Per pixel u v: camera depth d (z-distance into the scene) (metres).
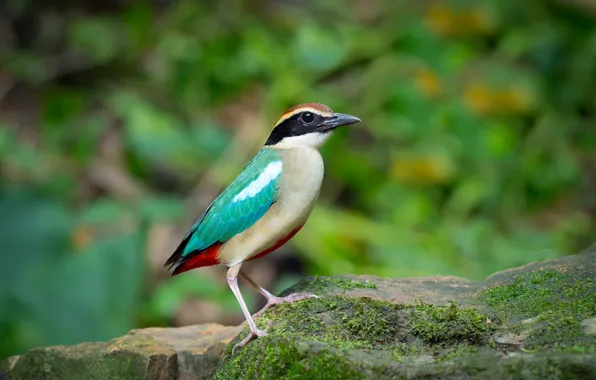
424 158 12.69
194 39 14.62
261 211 6.85
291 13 15.53
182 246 7.18
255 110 14.05
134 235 10.51
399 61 13.85
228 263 6.99
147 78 14.91
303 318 6.12
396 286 6.93
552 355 4.90
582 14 14.75
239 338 6.28
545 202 13.09
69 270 10.24
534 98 13.57
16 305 10.05
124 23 15.69
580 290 6.24
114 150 13.64
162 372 6.52
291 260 12.16
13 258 10.61
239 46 14.35
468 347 5.57
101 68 15.47
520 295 6.36
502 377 4.85
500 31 14.80
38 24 16.19
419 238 11.90
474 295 6.58
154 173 13.31
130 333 7.36
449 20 14.34
